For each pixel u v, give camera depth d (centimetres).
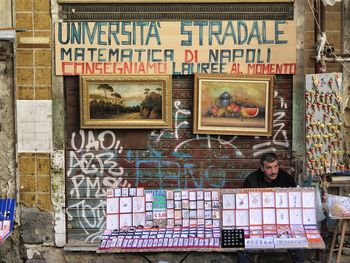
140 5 552
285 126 553
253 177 521
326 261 546
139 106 552
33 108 561
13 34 541
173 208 489
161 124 552
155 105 552
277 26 543
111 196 491
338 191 548
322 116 523
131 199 490
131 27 549
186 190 489
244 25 545
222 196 482
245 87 546
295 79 546
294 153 550
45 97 560
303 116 547
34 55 558
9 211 547
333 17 543
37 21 555
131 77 548
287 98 552
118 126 554
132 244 466
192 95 553
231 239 463
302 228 475
